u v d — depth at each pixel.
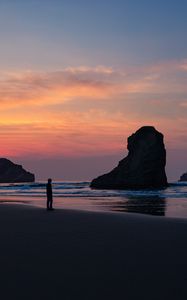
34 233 13.65
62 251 9.86
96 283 6.71
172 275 7.29
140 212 28.92
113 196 60.56
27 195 64.00
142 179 110.62
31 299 5.79
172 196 60.09
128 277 7.14
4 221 18.17
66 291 6.22
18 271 7.60
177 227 15.72
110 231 14.30
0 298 5.84
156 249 10.28
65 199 50.81
